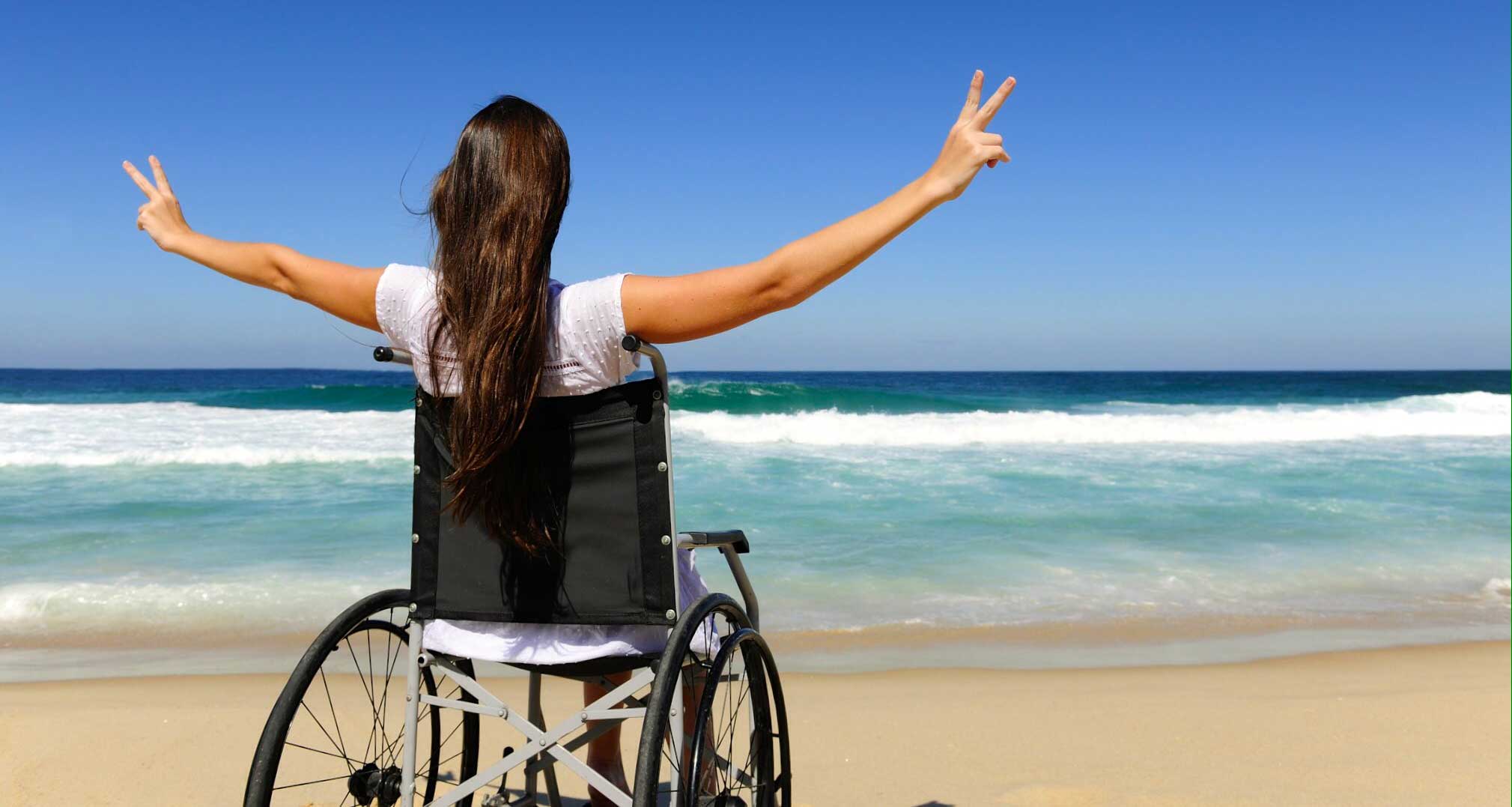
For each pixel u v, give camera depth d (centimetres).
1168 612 619
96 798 339
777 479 1084
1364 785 362
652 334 169
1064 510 923
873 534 819
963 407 2302
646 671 206
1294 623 601
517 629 191
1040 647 550
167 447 1241
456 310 170
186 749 384
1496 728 424
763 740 220
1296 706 454
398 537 788
